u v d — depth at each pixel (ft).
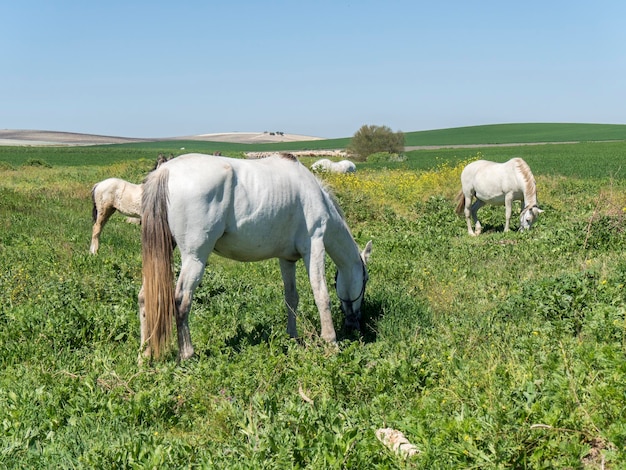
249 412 15.44
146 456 14.02
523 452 12.89
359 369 18.93
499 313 25.36
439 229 54.03
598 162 157.99
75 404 16.94
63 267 36.50
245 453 13.82
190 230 20.97
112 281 32.58
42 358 21.40
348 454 13.07
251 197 21.94
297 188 23.12
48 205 65.67
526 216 49.60
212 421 16.19
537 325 22.94
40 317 24.71
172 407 17.42
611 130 422.41
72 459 14.33
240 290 31.71
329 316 23.70
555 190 75.36
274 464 13.07
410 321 25.73
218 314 27.22
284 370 19.27
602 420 13.93
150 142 555.28
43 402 17.06
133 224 59.57
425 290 31.17
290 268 25.09
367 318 27.25
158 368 20.01
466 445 13.06
